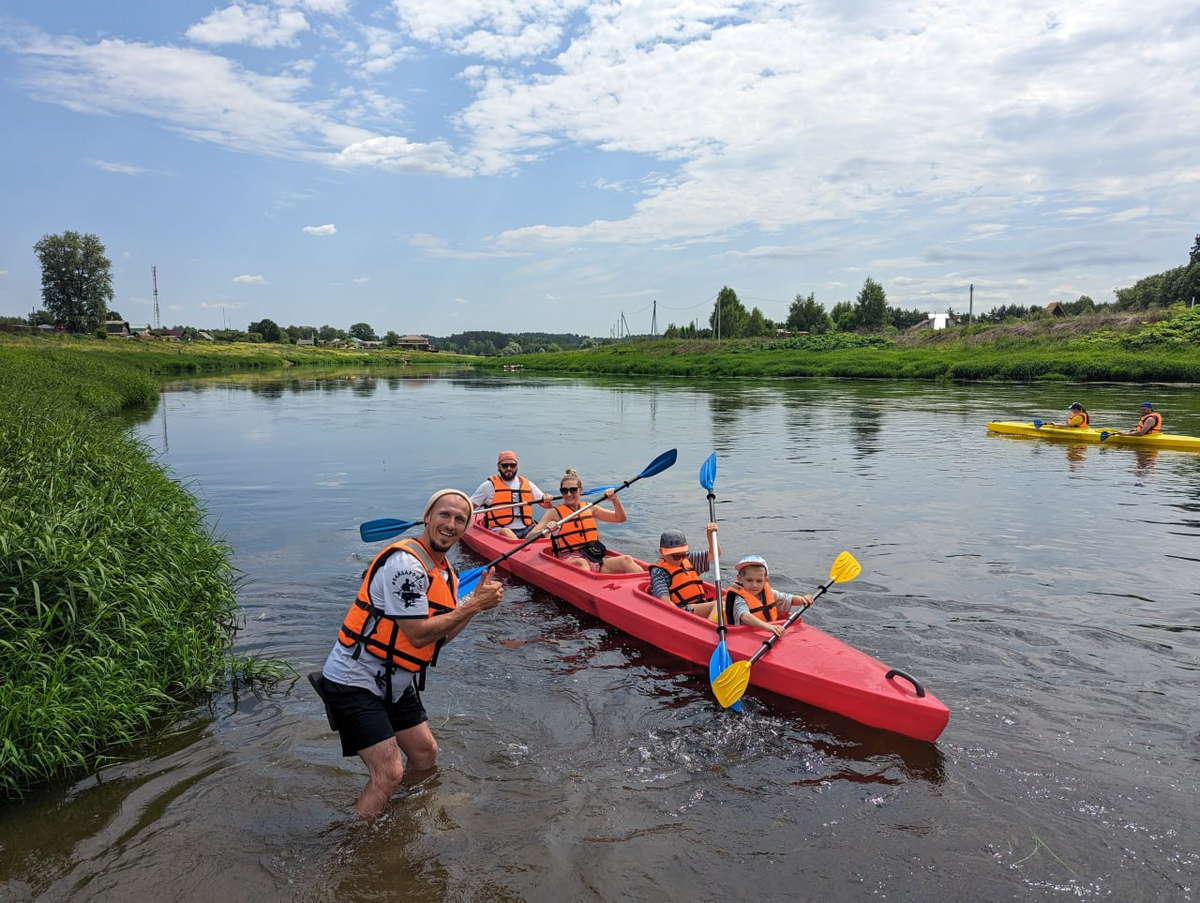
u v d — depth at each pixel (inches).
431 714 178.1
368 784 136.4
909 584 266.5
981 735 166.9
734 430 721.0
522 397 1178.6
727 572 283.7
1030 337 1688.0
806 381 1546.5
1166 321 1505.9
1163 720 172.6
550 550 293.7
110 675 166.4
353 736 132.6
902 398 1069.8
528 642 227.1
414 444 638.5
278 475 494.0
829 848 130.6
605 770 155.2
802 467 508.7
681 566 239.1
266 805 140.6
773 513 376.8
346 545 322.7
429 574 133.3
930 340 1945.1
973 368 1456.7
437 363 3476.9
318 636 222.7
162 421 812.0
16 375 667.4
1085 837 132.7
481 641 227.8
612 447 615.2
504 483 341.1
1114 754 159.0
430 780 149.3
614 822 137.6
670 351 2381.9
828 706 180.2
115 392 941.2
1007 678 193.3
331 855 127.2
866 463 523.5
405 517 378.3
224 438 674.8
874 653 208.7
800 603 210.8
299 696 185.0
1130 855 128.0
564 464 533.6
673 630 215.5
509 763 156.9
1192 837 132.6
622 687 195.3
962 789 147.7
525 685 195.9
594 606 247.9
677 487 444.5
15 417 367.9
